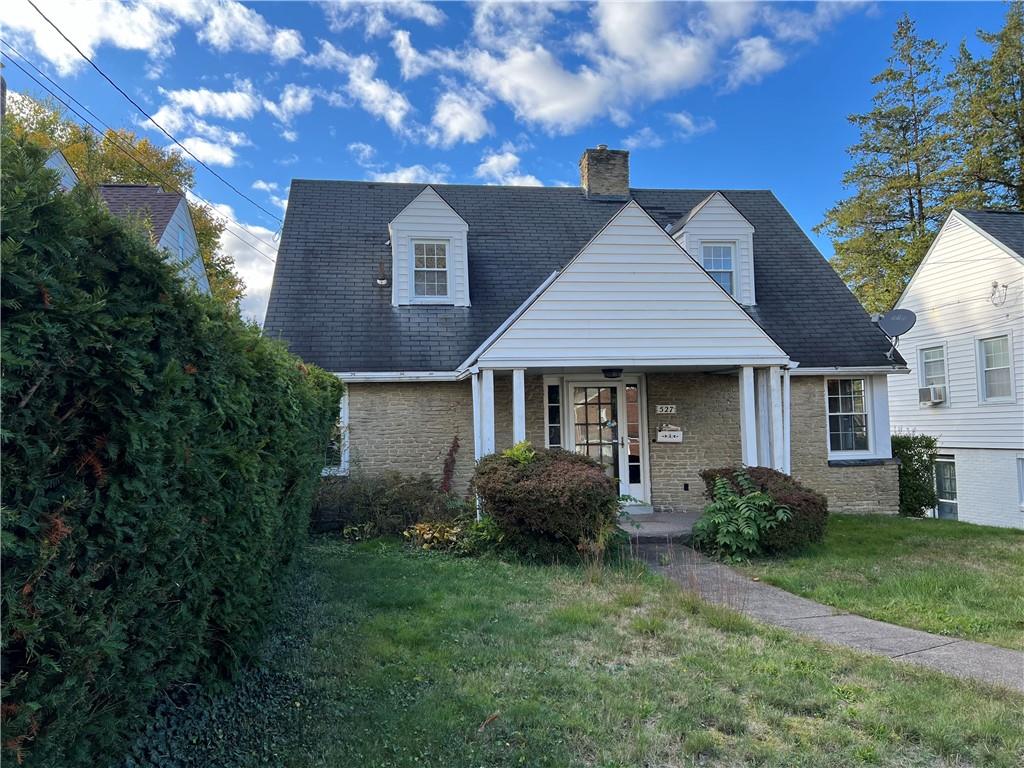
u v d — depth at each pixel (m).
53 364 1.91
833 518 10.65
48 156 2.08
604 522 7.39
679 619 5.18
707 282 9.24
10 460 1.78
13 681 1.77
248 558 3.52
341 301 10.97
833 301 12.34
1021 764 3.02
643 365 9.25
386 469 10.27
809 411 11.38
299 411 4.82
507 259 12.20
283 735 3.12
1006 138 21.58
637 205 9.20
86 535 2.08
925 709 3.55
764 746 3.14
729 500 8.09
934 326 16.78
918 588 6.28
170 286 2.52
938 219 22.95
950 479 16.33
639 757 3.01
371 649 4.30
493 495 7.50
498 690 3.70
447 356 10.47
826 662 4.24
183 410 2.64
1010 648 4.66
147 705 2.88
